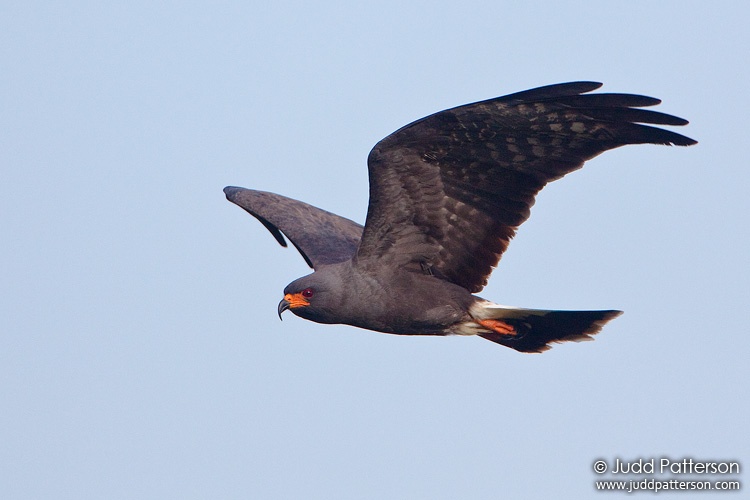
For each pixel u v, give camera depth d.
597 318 14.19
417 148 13.34
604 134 13.20
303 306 14.32
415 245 14.03
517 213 13.80
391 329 14.34
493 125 13.18
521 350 14.53
